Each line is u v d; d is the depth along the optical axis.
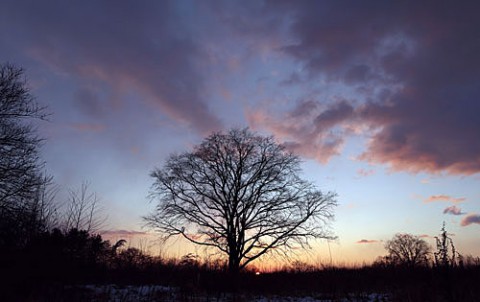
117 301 15.26
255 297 18.77
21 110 21.45
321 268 26.12
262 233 35.19
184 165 37.19
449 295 8.53
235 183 36.28
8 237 14.59
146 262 22.38
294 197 35.91
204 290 19.44
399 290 18.23
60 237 15.62
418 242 64.62
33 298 13.30
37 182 18.27
